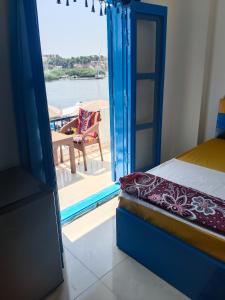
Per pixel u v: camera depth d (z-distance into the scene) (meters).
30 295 1.53
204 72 3.02
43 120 1.67
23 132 1.67
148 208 1.69
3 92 1.59
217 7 2.79
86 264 1.88
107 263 1.89
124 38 2.47
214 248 1.40
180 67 3.16
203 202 1.62
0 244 1.27
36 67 1.55
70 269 1.83
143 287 1.68
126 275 1.78
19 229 1.33
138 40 2.61
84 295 1.63
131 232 1.84
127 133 2.80
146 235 1.73
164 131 3.41
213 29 2.88
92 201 2.64
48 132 1.71
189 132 3.30
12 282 1.39
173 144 3.55
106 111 4.50
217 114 3.09
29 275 1.47
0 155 1.68
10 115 1.66
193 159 2.42
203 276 1.46
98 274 1.79
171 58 3.15
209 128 3.25
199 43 2.90
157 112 2.95
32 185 1.50
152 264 1.77
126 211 1.86
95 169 3.61
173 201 1.64
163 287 1.67
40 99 1.62
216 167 2.22
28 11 1.45
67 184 3.15
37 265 1.50
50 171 1.79
